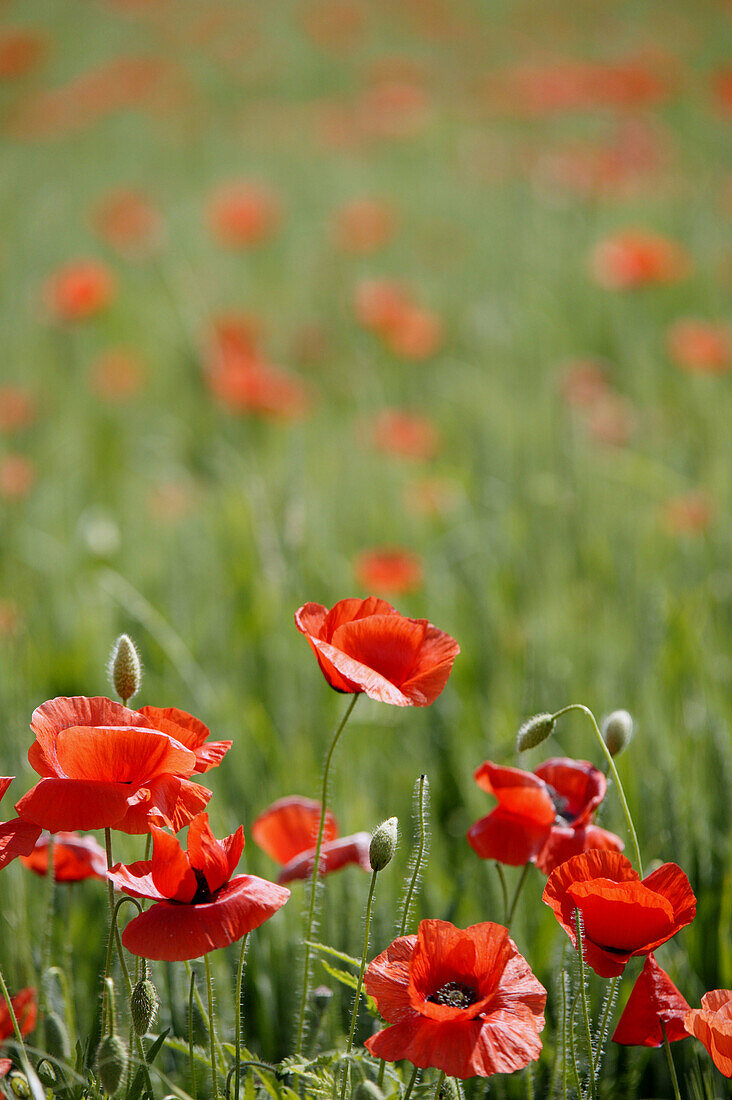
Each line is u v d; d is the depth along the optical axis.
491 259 8.16
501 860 1.99
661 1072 2.10
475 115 12.27
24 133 12.37
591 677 2.86
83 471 4.88
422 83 13.85
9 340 6.84
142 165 11.42
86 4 18.59
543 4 17.33
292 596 3.23
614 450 4.73
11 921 2.13
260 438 5.25
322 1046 2.04
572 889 1.90
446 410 5.59
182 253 8.53
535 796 1.97
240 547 3.67
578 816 2.03
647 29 15.37
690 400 5.33
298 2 18.30
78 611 3.28
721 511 3.85
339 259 8.29
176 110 13.16
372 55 15.46
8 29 17.33
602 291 7.12
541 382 5.92
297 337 6.67
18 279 8.14
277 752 2.47
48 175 11.04
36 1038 1.98
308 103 13.45
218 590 3.52
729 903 2.17
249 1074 1.95
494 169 10.34
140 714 1.92
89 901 2.20
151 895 1.90
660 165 9.70
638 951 1.90
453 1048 1.86
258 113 13.02
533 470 4.51
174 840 1.89
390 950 1.91
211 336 6.16
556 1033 2.03
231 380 5.22
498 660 2.94
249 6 18.36
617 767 2.30
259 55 15.78
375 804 2.34
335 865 2.05
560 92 11.77
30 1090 1.91
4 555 3.75
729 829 2.26
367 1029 2.06
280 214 9.16
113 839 2.18
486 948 1.89
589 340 6.52
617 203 9.14
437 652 1.95
